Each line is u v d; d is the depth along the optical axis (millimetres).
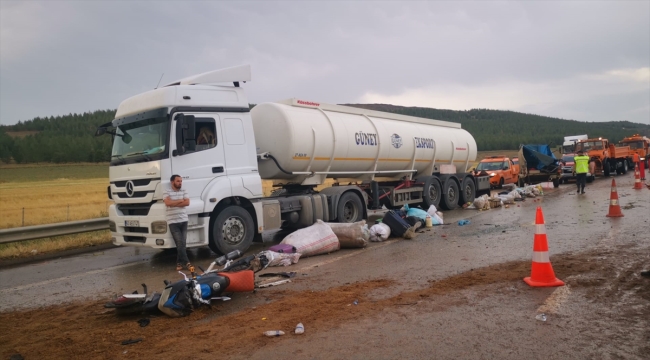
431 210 13578
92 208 25312
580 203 17109
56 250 11727
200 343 4664
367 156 14266
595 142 34844
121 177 9703
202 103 9664
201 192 9406
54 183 62125
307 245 9148
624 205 15289
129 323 5500
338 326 4957
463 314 5172
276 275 7539
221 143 9859
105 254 11242
